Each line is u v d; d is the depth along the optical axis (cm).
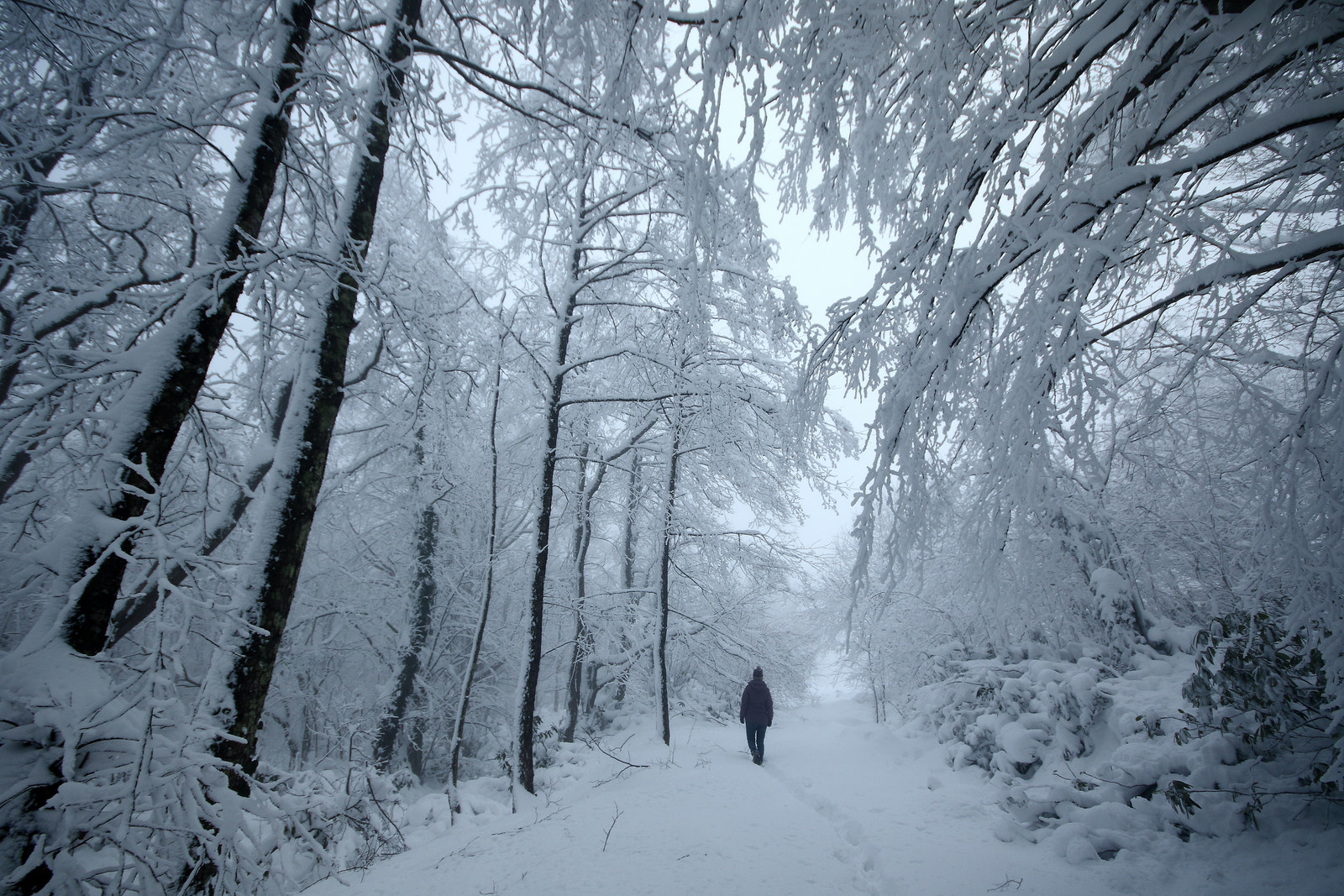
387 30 507
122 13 451
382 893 411
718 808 530
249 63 436
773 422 858
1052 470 279
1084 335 257
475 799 625
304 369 450
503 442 1101
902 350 335
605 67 401
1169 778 384
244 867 296
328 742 1143
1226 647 377
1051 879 333
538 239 849
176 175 531
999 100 284
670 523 970
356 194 486
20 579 399
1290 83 288
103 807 264
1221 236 285
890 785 584
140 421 342
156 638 255
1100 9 257
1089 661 561
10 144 424
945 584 772
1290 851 309
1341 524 238
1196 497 544
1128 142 266
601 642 1189
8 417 342
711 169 333
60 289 495
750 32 278
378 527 1090
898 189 388
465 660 1172
